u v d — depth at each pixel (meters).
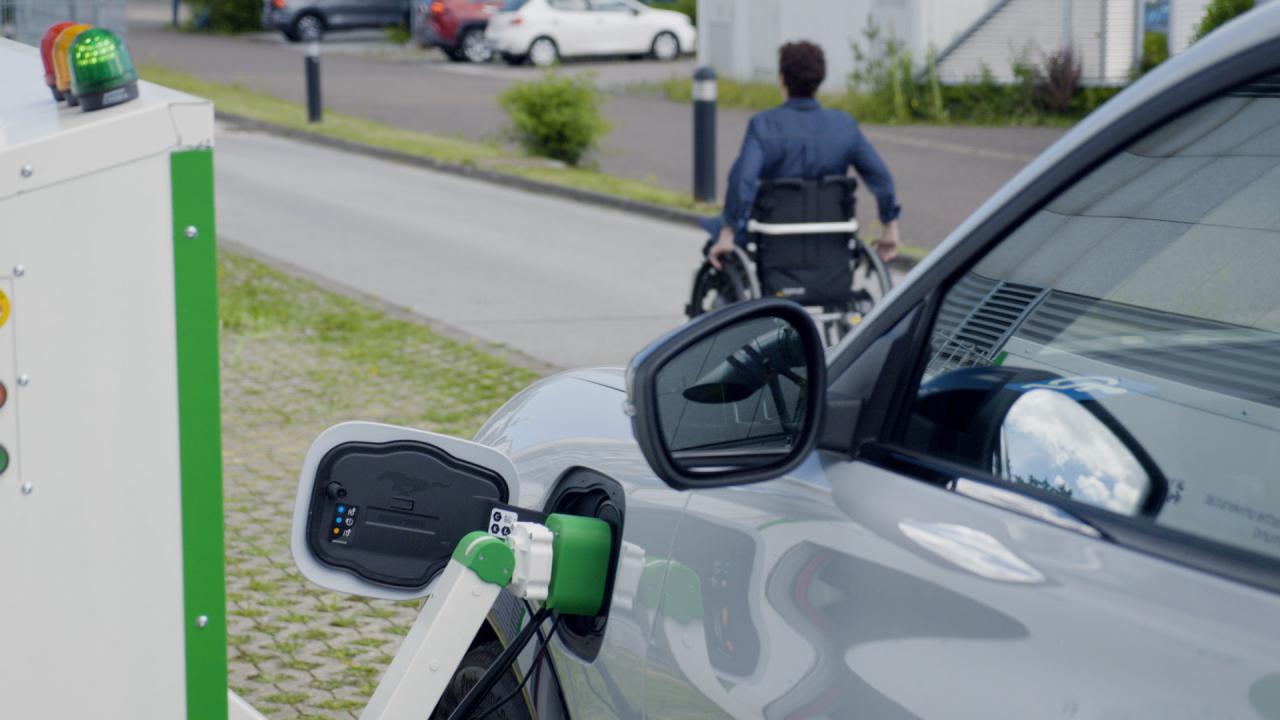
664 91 27.48
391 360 8.62
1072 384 1.79
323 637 4.72
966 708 1.65
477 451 2.68
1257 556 1.51
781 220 7.68
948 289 1.99
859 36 24.05
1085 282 1.83
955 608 1.71
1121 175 1.80
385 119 23.03
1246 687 1.42
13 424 1.96
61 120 2.00
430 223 14.06
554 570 2.37
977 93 22.48
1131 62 21.86
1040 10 22.27
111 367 2.00
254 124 21.92
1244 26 1.66
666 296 10.70
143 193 1.98
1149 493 1.64
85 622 2.04
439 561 2.67
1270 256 1.66
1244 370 1.63
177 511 2.06
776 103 25.00
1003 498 1.76
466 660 2.96
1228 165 1.69
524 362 8.59
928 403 1.94
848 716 1.81
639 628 2.29
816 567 1.92
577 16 33.81
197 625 2.10
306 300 10.30
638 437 1.89
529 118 18.39
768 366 2.08
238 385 8.00
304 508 2.63
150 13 53.22
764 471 1.91
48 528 2.00
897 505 1.86
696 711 2.12
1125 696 1.50
